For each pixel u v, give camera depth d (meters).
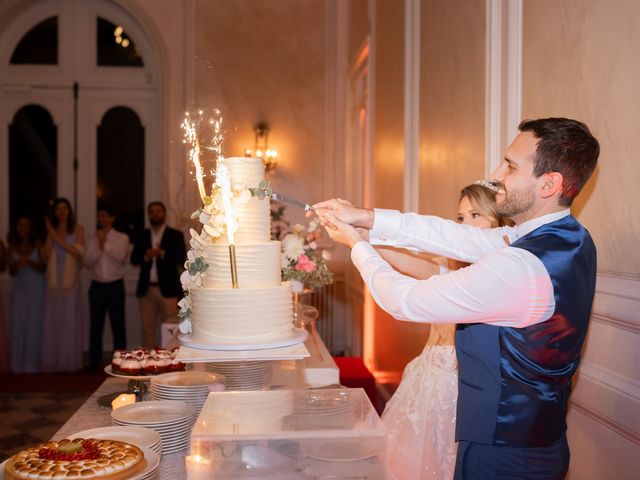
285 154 7.73
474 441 1.61
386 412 2.58
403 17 4.66
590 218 2.13
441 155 3.78
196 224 2.21
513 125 2.70
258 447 1.42
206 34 7.66
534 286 1.50
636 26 1.86
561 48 2.30
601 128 2.05
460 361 1.68
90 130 7.83
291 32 7.75
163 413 1.88
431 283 1.61
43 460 1.45
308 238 2.96
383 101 5.45
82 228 6.96
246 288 1.96
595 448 2.06
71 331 6.83
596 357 2.08
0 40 7.70
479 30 3.07
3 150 7.72
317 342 2.95
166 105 7.60
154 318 6.77
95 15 7.81
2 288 7.33
